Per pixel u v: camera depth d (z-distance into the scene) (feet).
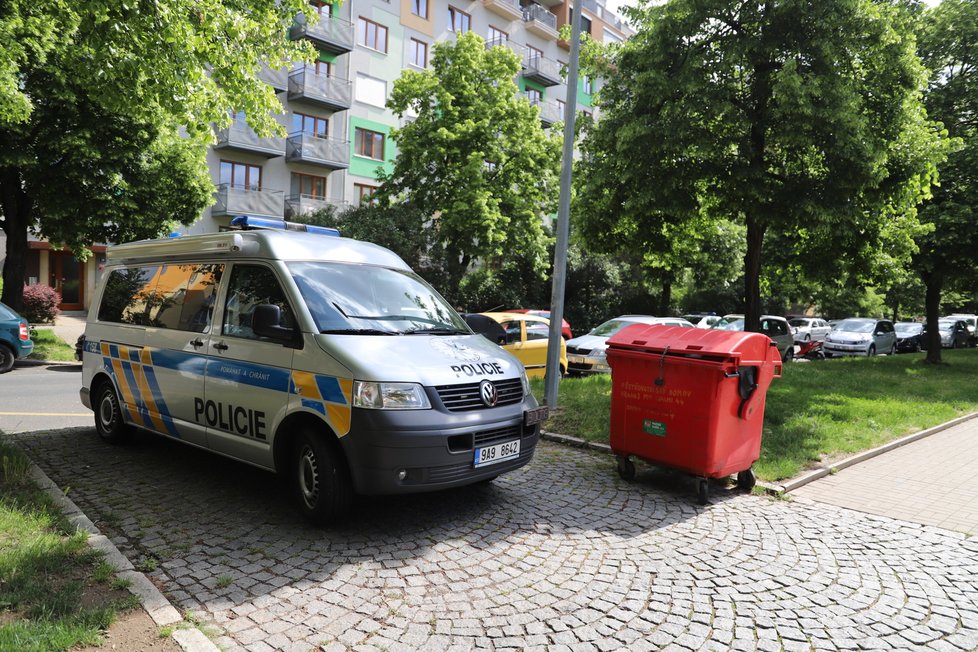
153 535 13.50
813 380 42.57
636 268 106.42
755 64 32.96
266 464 15.11
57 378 39.50
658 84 33.17
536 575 12.32
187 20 21.34
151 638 9.35
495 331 20.13
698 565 13.07
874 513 16.90
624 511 16.31
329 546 13.29
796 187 33.06
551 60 127.13
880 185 33.91
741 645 9.99
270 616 10.36
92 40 21.66
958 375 51.47
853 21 30.89
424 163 79.30
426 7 107.45
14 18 30.27
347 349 13.94
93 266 85.92
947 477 20.61
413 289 17.81
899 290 118.01
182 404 17.49
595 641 9.96
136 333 19.42
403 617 10.50
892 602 11.63
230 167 86.79
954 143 36.58
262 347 15.33
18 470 16.35
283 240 16.51
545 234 87.45
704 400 16.74
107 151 46.47
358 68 98.27
